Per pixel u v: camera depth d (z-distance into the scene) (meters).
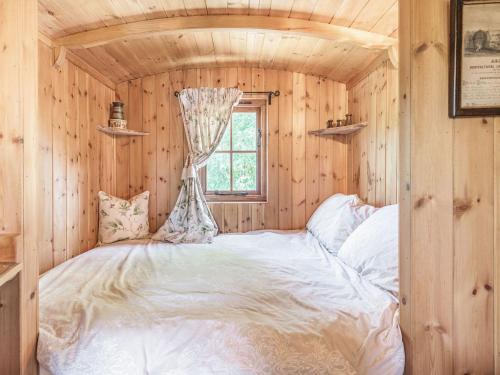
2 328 1.06
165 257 2.05
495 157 1.10
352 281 1.52
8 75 1.07
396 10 1.78
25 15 1.09
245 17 1.91
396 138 2.09
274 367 1.04
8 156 1.07
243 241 2.51
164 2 1.75
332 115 2.96
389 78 2.18
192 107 2.81
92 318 1.18
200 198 2.78
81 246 2.33
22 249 1.07
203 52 2.52
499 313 1.11
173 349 1.09
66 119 2.13
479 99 1.07
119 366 1.07
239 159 3.02
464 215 1.11
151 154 2.91
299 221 2.97
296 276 1.64
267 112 2.93
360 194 2.67
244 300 1.33
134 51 2.37
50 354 1.10
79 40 1.95
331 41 2.23
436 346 1.11
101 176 2.65
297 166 2.96
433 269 1.11
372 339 1.13
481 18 1.05
